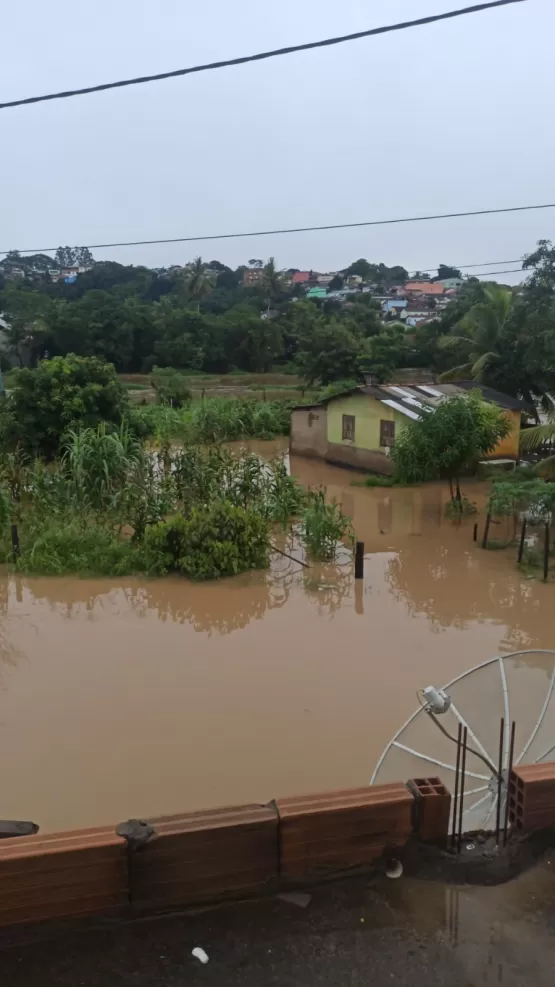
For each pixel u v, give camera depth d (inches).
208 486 548.1
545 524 463.8
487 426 593.6
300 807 105.5
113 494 524.7
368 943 95.3
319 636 353.1
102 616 378.6
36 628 362.3
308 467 820.0
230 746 254.4
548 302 917.2
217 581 431.8
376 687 298.0
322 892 103.9
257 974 90.4
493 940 96.0
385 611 386.9
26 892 95.6
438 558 479.2
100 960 92.2
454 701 162.9
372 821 107.3
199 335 2074.3
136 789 230.1
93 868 97.0
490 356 975.6
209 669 314.7
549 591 415.5
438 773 150.3
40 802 223.0
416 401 734.5
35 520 492.7
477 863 109.5
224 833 101.1
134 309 2101.4
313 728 266.5
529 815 115.3
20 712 277.0
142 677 307.1
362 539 526.0
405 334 1942.7
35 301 2191.2
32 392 722.8
